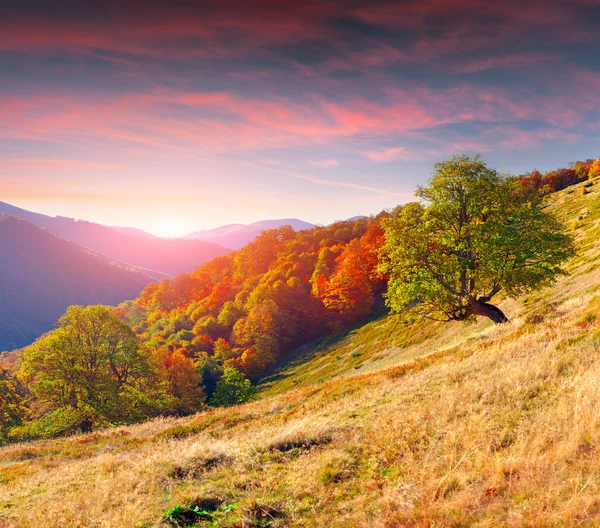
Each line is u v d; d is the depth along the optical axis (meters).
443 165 23.08
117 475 9.74
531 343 13.38
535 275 21.27
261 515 6.37
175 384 58.75
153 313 137.25
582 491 4.48
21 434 33.22
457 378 12.18
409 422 9.14
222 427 16.88
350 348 62.81
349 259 85.81
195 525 6.42
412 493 5.92
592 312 14.42
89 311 36.34
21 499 9.61
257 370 79.12
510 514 4.47
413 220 24.27
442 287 23.14
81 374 33.81
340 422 11.13
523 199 23.25
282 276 111.31
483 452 6.62
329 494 6.75
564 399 7.77
